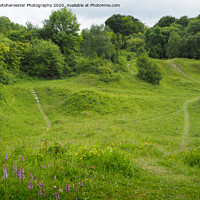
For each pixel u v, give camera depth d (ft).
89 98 85.51
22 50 141.08
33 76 137.08
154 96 110.11
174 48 222.48
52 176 12.82
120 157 16.90
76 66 151.43
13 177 12.03
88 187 11.55
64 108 82.79
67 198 9.95
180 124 63.10
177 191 11.60
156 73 134.51
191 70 180.04
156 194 11.04
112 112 80.48
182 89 132.67
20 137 46.50
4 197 9.71
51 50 138.72
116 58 160.66
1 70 110.52
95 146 20.61
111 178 13.38
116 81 125.49
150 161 21.34
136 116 76.33
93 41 160.04
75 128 56.03
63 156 17.16
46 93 102.63
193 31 238.27
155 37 253.65
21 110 78.48
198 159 22.30
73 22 171.94
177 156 25.35
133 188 11.86
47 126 62.59
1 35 125.49
